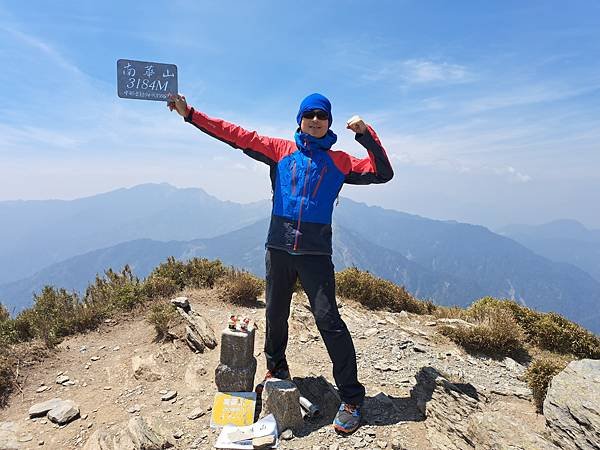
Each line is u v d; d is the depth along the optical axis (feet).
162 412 7.87
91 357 10.30
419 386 7.87
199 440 6.86
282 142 7.32
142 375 9.28
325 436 6.68
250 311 13.07
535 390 7.13
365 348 10.66
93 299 13.12
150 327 11.66
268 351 7.93
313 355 9.82
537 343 12.08
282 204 6.97
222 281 14.87
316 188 6.82
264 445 6.29
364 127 6.60
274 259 7.09
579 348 11.77
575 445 5.60
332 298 6.95
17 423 7.77
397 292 14.97
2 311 12.53
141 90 6.89
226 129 7.14
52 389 8.96
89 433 7.46
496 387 8.51
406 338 11.39
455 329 11.60
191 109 7.10
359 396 6.88
